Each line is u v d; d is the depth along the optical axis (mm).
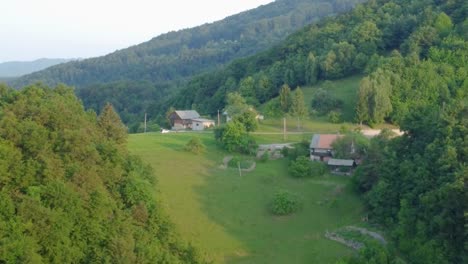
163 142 108312
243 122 110625
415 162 71062
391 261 57438
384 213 71812
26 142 52094
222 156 100438
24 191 48750
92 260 47188
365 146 94375
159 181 84812
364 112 121562
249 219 76250
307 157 96500
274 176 90688
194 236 69562
